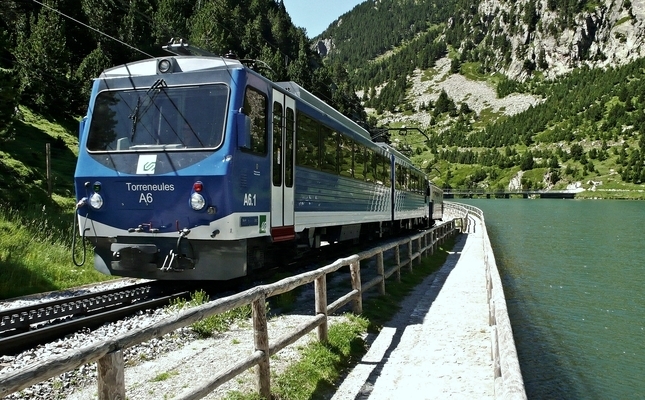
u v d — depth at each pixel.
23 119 41.62
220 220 9.49
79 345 7.20
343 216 16.05
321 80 115.38
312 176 13.38
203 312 4.59
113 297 10.00
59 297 11.07
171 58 10.22
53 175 30.00
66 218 20.19
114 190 9.92
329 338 7.89
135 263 9.84
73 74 54.34
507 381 4.11
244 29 114.75
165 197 9.66
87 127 10.29
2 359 6.52
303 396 5.94
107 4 71.31
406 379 6.85
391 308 11.23
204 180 9.49
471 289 13.91
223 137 9.59
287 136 11.89
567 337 18.34
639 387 13.33
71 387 5.64
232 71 9.93
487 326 9.71
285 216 11.79
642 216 88.81
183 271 9.84
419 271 17.02
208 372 6.28
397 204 24.00
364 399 6.15
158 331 3.98
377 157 20.25
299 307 10.44
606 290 27.75
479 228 44.38
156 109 10.05
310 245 14.00
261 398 5.46
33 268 12.56
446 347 8.34
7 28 62.75
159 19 77.00
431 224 39.00
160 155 9.75
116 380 3.53
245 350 7.21
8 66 47.84
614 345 17.58
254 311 5.54
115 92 10.31
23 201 21.62
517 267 34.94
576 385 13.14
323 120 14.26
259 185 10.56
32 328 8.04
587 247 45.81
